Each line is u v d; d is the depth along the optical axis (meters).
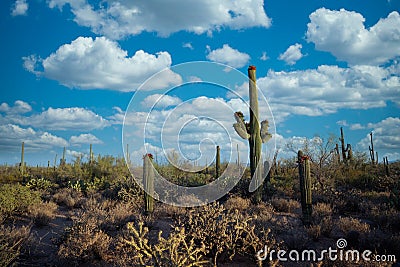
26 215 9.84
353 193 12.80
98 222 7.79
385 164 19.05
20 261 6.06
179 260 4.66
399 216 8.43
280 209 11.03
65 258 5.93
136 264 4.84
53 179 20.61
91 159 21.31
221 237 6.11
